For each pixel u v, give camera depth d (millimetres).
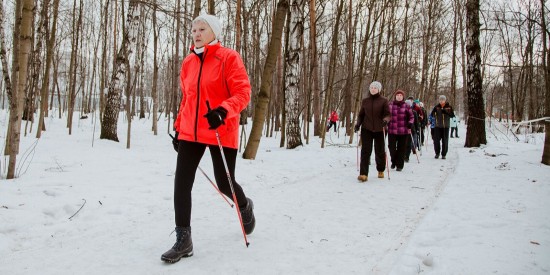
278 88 18719
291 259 2902
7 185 4586
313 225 3814
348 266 2770
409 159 9656
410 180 6504
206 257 2920
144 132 16734
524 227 3562
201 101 2893
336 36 11586
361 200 4973
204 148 3000
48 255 2902
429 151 11789
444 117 9602
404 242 3303
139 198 4598
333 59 11648
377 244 3250
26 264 2725
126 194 4711
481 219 3842
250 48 15398
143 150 9273
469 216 3951
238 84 2850
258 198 5012
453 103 26219
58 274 2568
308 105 12844
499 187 5391
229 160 3016
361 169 6445
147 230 3543
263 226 3756
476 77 11906
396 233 3562
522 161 7906
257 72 15273
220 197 4867
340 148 11578
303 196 5188
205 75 2889
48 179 5082
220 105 2703
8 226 3379
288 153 9836
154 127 15648
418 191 5551
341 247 3178
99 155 7609
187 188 2928
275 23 7629
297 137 11258
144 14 16828
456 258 2844
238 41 9625
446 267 2682
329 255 2992
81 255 2916
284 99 11367
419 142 10984
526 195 4855
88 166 6312
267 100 8039
